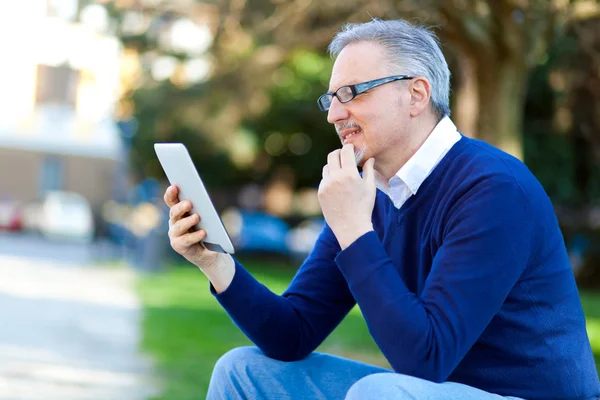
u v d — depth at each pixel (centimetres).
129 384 560
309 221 2689
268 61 1348
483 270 218
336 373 252
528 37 761
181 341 764
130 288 1266
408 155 243
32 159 2834
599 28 957
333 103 247
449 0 716
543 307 227
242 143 2152
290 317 259
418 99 242
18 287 1158
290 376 250
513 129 806
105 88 1814
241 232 2444
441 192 235
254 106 1580
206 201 235
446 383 213
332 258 269
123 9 1329
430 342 211
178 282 1423
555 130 1680
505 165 230
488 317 218
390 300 213
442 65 249
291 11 991
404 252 243
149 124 1683
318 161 2428
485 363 228
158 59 1488
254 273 1706
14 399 494
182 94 1588
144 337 780
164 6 1285
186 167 233
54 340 739
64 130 2798
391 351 213
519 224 222
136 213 2172
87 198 2884
